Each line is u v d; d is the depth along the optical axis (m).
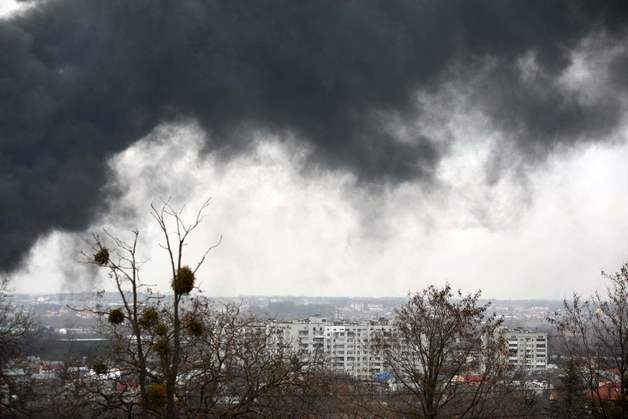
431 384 49.81
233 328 36.66
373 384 53.06
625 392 43.09
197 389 34.50
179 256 29.98
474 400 49.31
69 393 32.22
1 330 50.78
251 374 35.41
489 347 51.31
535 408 55.41
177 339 29.38
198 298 31.72
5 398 39.38
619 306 45.12
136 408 31.62
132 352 30.45
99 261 29.86
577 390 49.28
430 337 51.16
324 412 42.34
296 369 36.03
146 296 30.55
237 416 33.75
